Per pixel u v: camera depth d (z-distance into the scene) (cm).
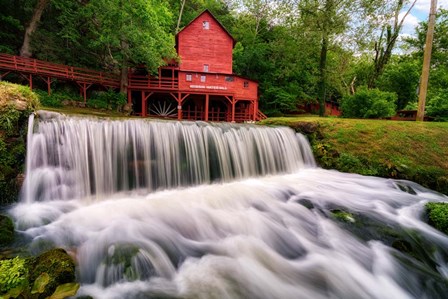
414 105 1838
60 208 515
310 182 809
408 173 854
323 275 392
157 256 377
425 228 539
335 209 597
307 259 431
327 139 1028
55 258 300
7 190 496
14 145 516
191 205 584
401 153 926
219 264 392
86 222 460
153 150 696
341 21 1834
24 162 528
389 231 513
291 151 991
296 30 2069
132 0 1392
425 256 462
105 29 1495
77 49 1905
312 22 1905
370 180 826
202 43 2125
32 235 394
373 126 1062
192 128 771
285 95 2550
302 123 1076
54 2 1653
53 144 563
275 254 436
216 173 803
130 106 1820
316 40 1950
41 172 544
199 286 338
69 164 579
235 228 500
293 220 546
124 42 1582
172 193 672
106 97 1711
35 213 474
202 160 780
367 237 496
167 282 339
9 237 377
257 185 767
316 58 2373
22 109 528
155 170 697
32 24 1595
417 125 1086
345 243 477
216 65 2159
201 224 499
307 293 352
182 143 747
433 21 1228
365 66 3041
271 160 930
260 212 572
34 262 294
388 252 456
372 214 586
